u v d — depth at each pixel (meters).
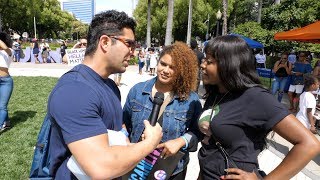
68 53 4.37
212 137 1.88
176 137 2.35
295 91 8.57
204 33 39.38
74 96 1.40
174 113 2.35
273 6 23.48
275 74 9.04
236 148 1.75
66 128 1.37
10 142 5.16
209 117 1.89
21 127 6.01
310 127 5.44
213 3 35.62
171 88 2.39
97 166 1.31
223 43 1.76
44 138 1.66
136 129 2.41
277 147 5.50
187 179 4.24
